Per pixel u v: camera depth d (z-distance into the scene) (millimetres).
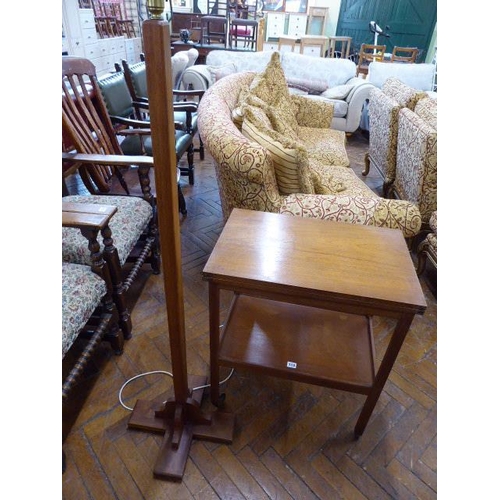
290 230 1104
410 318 868
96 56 5121
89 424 1173
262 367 1068
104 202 1578
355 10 6398
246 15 5730
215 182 2900
